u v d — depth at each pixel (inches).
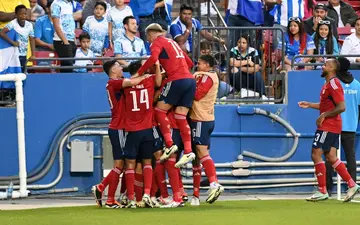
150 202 1535.4
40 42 2043.6
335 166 1668.3
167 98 1520.7
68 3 2028.8
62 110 1900.8
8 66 1907.0
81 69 1951.3
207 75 1558.8
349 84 1803.6
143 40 2156.7
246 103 1925.4
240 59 1921.8
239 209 1507.1
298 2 2164.1
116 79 1536.7
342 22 2352.4
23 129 1850.4
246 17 2138.3
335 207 1551.4
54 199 1820.9
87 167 1888.5
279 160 1916.8
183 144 1555.1
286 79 1924.2
